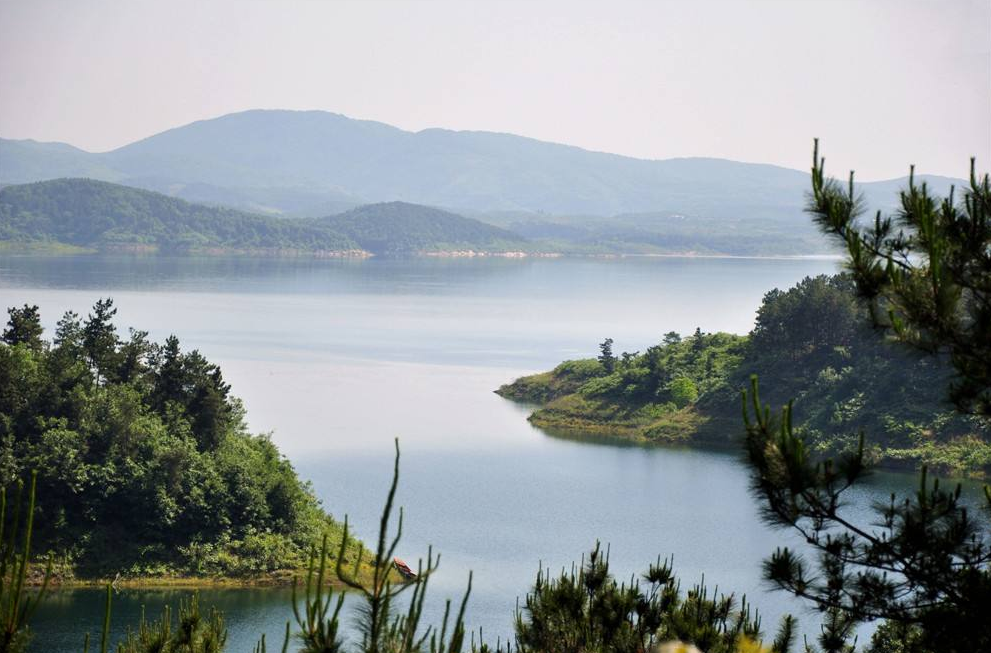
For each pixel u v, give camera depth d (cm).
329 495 11700
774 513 1988
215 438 10494
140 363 11650
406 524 10512
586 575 2989
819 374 15650
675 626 2692
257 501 9494
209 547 9038
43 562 8588
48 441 9194
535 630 2883
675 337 19900
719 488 12375
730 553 9519
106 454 9412
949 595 1984
